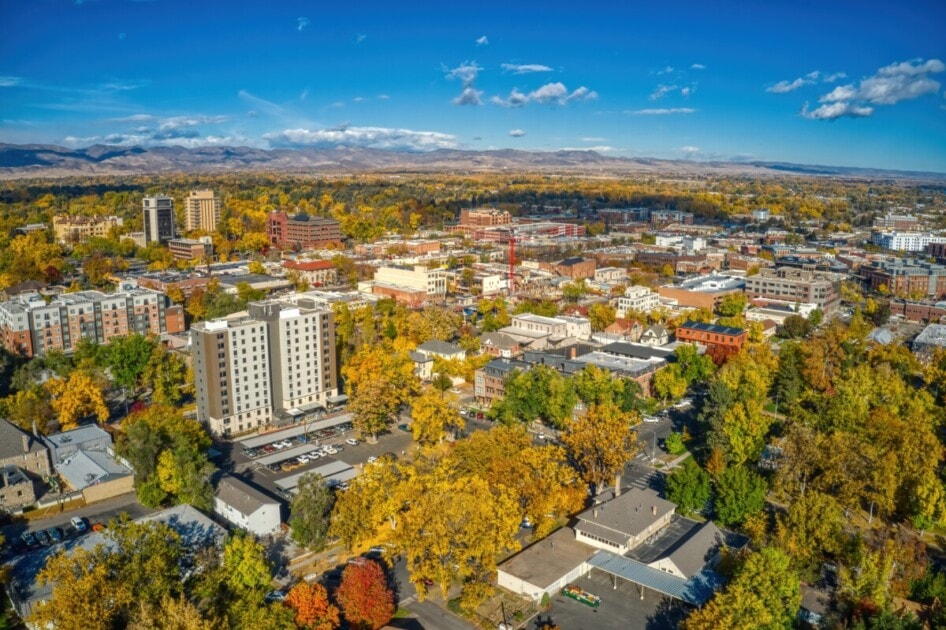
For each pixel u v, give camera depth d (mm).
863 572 139500
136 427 192625
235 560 141750
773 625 123500
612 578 156875
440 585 154000
